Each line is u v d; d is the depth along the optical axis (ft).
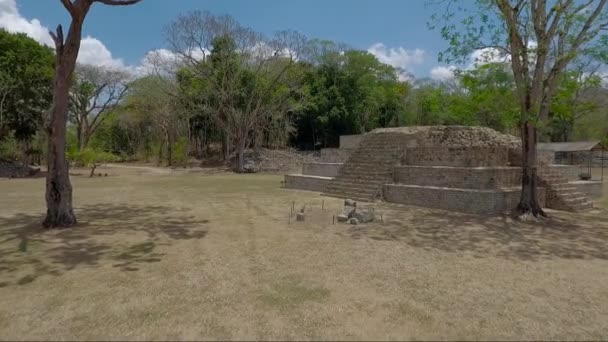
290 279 19.35
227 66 106.63
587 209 43.37
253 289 17.94
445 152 47.50
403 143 55.57
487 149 45.34
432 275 20.10
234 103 111.14
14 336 13.43
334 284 18.69
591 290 18.04
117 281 18.85
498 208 38.75
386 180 50.14
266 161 118.52
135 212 39.60
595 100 41.88
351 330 13.97
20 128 96.37
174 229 31.22
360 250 25.03
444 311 15.64
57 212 31.58
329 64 134.82
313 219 35.86
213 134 145.38
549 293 17.66
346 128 134.72
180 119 136.67
